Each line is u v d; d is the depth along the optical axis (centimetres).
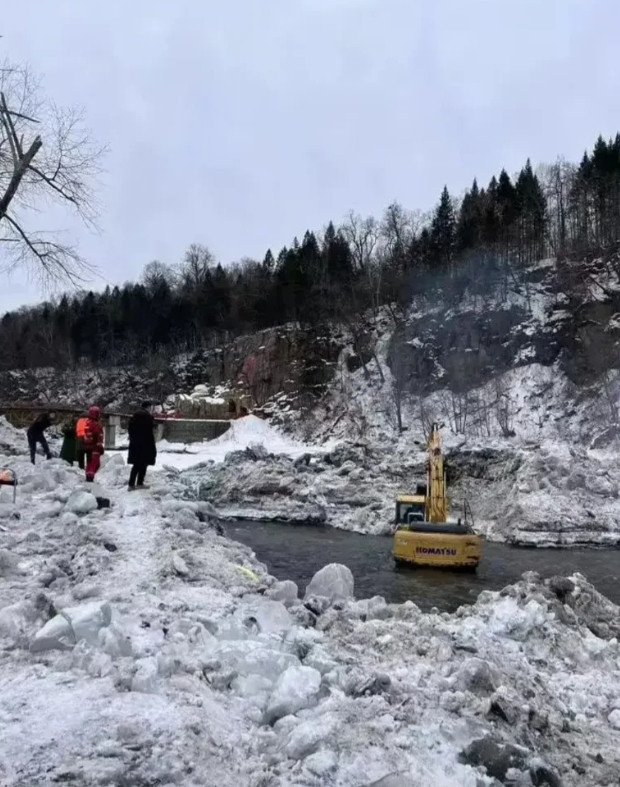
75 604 585
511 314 5538
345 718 403
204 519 1182
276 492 3278
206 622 566
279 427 5903
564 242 6588
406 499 2412
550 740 451
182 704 412
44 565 747
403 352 5688
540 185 8588
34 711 399
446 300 6150
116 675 447
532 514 2731
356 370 6122
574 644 677
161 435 5706
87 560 757
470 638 637
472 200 8562
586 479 2912
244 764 360
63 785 321
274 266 10250
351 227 8762
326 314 6912
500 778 374
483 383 5216
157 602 621
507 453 3212
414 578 1920
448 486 3231
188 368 7888
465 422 4866
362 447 3762
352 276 7812
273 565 2106
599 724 518
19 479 1248
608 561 2277
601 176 7419
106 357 9188
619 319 5056
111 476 1512
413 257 7769
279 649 518
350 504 3200
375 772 355
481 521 2938
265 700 439
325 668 489
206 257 11281
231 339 8138
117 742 364
